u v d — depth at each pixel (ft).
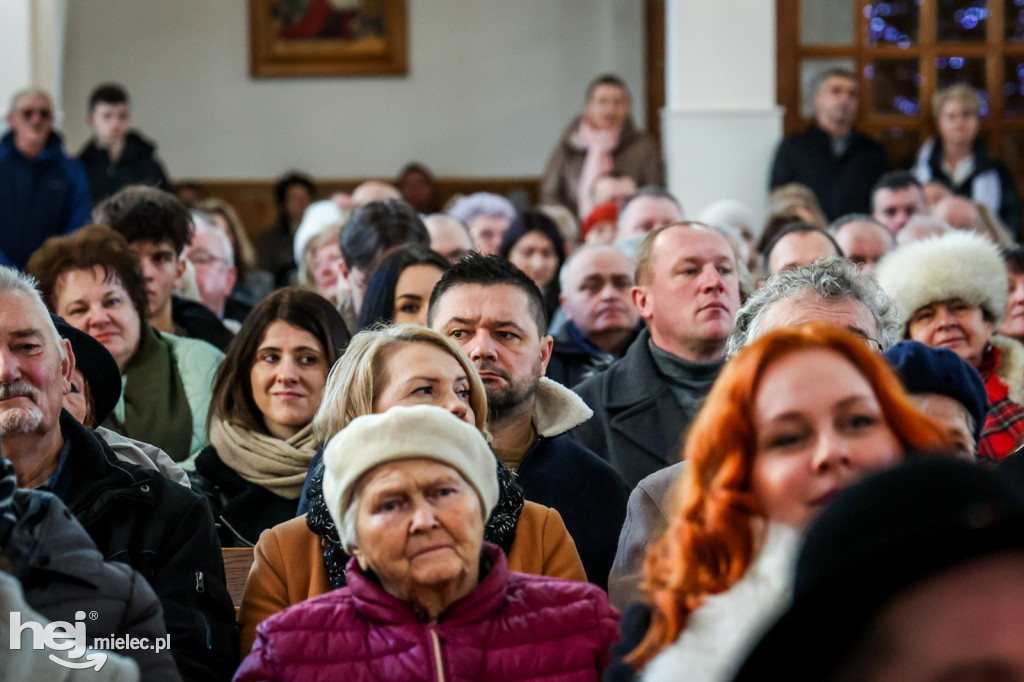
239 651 11.20
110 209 18.78
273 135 44.14
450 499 9.48
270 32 44.06
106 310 16.25
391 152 44.29
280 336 14.66
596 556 13.08
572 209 36.32
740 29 34.24
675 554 7.88
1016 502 5.19
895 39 37.22
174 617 10.92
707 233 16.08
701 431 8.14
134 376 16.46
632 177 35.65
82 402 13.38
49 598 9.87
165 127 43.86
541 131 44.29
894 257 17.46
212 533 11.56
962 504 5.13
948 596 4.43
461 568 9.43
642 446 15.40
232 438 14.49
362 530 9.48
